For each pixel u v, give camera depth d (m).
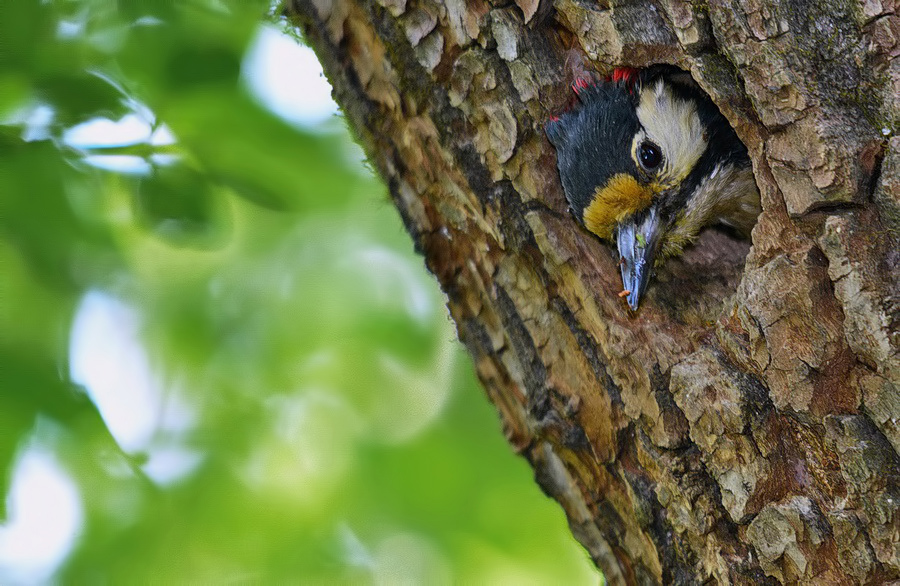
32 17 9.44
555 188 7.87
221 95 11.06
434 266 8.27
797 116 6.14
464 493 15.48
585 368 7.39
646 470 7.04
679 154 9.77
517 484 15.37
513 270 7.73
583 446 7.43
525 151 7.64
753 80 6.32
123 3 9.96
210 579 14.01
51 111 9.14
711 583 6.62
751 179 10.12
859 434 5.92
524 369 7.75
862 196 5.96
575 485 7.67
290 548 14.73
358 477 15.61
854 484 5.89
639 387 7.04
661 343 7.06
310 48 8.52
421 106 7.74
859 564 5.87
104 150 9.46
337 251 16.73
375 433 16.09
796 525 6.10
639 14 7.04
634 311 7.37
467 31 7.48
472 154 7.66
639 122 9.60
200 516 14.22
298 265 16.58
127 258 12.98
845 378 6.05
